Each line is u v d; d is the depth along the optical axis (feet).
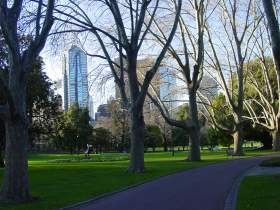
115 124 339.98
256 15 176.86
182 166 113.60
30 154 322.96
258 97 231.91
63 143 334.85
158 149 382.42
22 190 56.70
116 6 102.63
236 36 173.58
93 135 358.23
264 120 236.63
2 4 56.54
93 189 67.62
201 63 149.18
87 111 339.16
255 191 56.75
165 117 143.54
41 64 138.10
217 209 46.21
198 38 142.51
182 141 351.25
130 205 51.03
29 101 139.44
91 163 147.95
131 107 101.30
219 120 235.40
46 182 80.28
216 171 94.12
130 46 102.37
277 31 62.13
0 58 108.47
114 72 108.68
